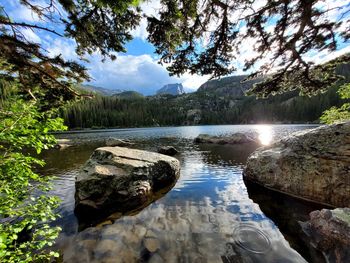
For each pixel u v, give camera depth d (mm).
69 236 5180
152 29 4504
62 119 3432
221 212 6438
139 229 5484
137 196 7270
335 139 6859
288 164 7996
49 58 4652
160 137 39188
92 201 6766
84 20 4289
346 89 9352
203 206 6930
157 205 7086
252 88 8008
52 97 5621
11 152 3236
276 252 4387
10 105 3197
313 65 6688
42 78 5125
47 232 3182
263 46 6004
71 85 5680
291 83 7777
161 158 10086
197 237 5043
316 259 4102
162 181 9352
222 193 8164
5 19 3912
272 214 6199
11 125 2879
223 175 10812
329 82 7332
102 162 8602
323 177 6805
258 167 9281
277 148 9266
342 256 3779
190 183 9578
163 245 4734
